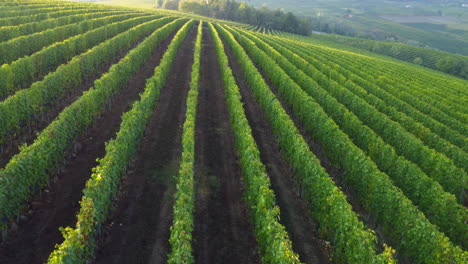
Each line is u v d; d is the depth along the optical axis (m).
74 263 11.62
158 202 17.53
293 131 21.62
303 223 17.66
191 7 150.75
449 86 57.03
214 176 20.44
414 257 15.33
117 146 17.72
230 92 29.28
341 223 14.63
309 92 35.69
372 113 29.02
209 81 38.97
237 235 16.08
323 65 49.81
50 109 26.03
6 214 14.29
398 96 39.72
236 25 132.62
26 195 15.58
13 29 42.97
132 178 19.28
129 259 13.92
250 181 17.20
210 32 79.25
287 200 19.34
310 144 27.28
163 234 15.45
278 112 25.09
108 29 53.28
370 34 181.50
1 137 20.00
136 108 22.38
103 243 14.56
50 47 35.00
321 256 15.59
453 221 16.94
